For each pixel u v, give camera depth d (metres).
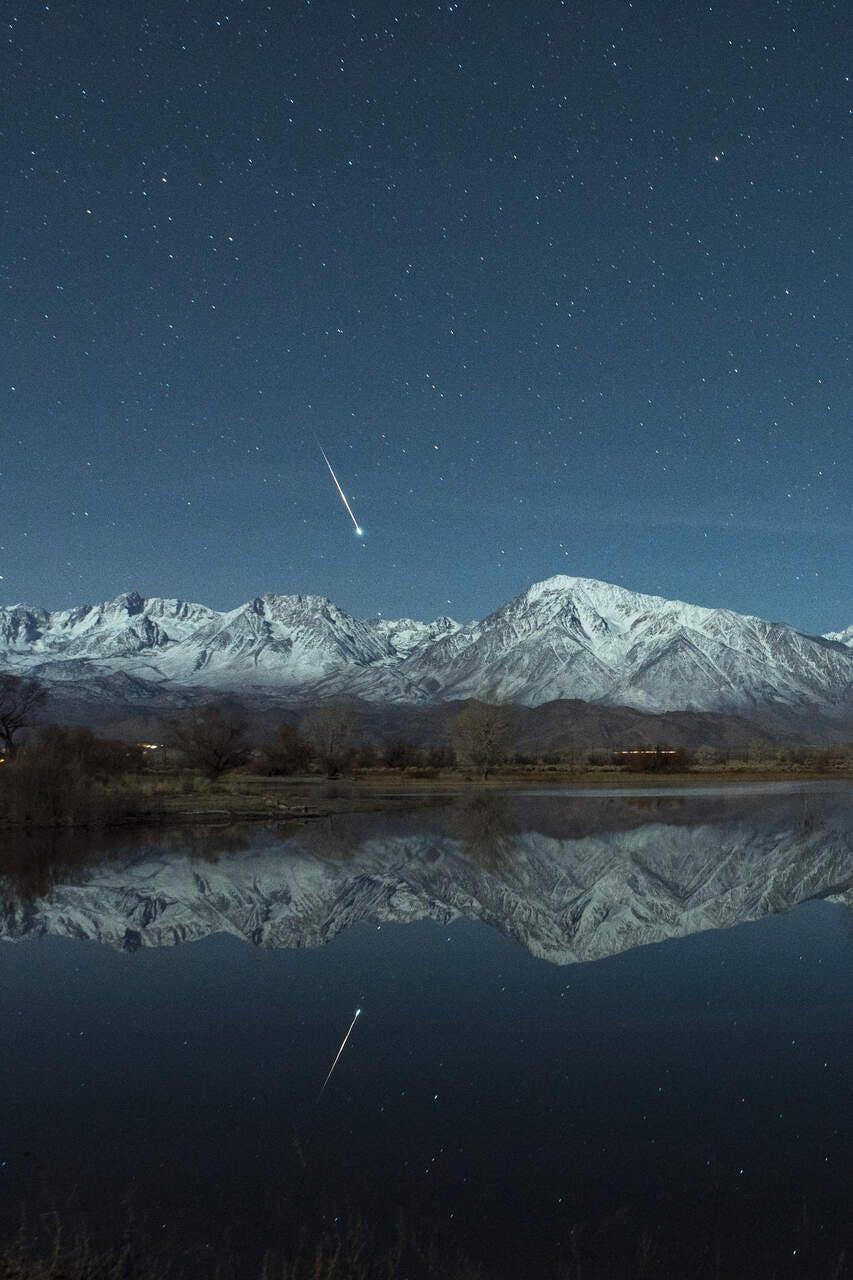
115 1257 7.24
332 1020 13.68
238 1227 7.74
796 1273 7.00
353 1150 9.32
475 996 14.92
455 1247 7.43
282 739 90.12
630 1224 7.84
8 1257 7.18
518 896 24.00
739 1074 11.46
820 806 55.44
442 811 51.03
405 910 22.14
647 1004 14.46
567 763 124.44
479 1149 9.30
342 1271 7.04
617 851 32.94
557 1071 11.60
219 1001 14.69
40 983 15.79
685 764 111.94
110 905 22.58
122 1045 12.59
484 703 106.69
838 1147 9.36
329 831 39.75
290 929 20.05
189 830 39.84
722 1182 8.58
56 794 41.06
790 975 16.17
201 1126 9.90
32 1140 9.58
